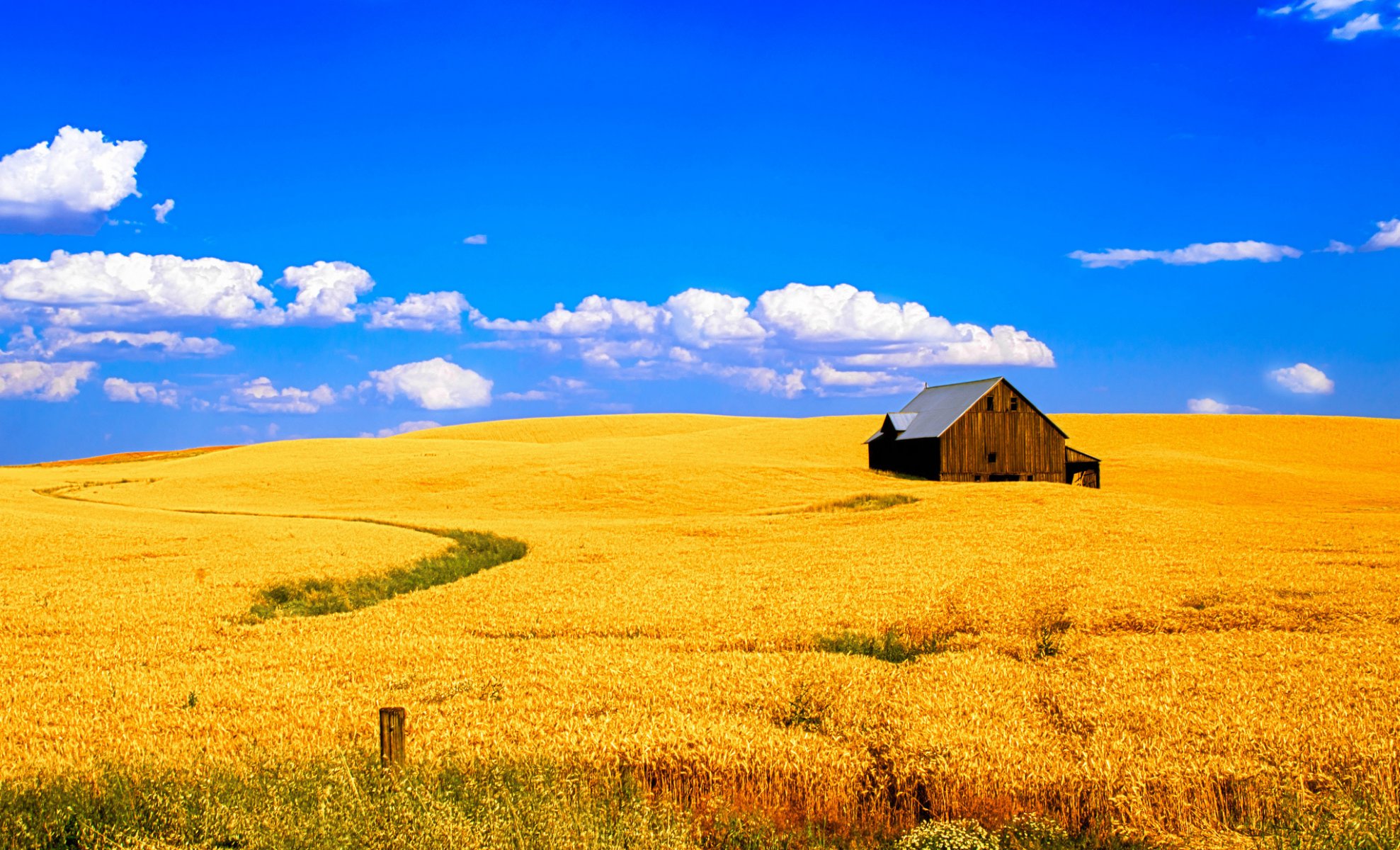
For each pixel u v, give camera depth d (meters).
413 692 16.14
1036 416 74.31
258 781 10.55
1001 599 24.83
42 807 9.96
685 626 22.36
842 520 48.31
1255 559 31.53
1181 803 10.82
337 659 19.00
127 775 10.80
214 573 31.11
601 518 59.31
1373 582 26.36
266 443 118.00
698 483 70.56
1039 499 51.97
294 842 9.11
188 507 64.94
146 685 16.73
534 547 40.22
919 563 31.95
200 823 9.62
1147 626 21.88
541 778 10.70
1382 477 76.75
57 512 56.22
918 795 11.68
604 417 153.00
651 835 9.58
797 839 10.57
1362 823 9.69
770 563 33.41
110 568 32.41
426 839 9.04
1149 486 72.56
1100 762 11.68
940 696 15.27
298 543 40.34
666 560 35.28
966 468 72.19
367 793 10.09
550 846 9.20
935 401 80.31
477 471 78.00
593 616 23.61
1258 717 13.62
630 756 12.20
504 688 16.22
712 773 11.82
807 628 21.88
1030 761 11.87
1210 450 94.75
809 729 13.86
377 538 43.06
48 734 13.75
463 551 40.28
